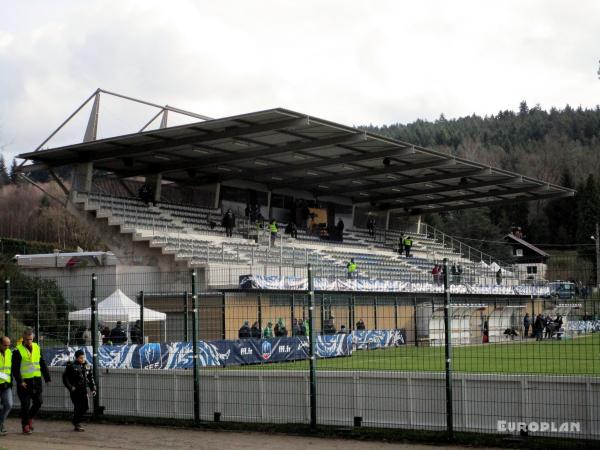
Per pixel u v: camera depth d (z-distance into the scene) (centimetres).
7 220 10944
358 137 4025
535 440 1355
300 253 4800
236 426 1634
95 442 1498
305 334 3131
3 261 3525
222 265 4022
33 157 4300
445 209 6838
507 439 1367
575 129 18600
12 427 1752
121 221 4222
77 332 2606
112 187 4669
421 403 1478
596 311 1750
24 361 1658
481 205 6650
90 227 4319
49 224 10075
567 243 11856
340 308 3644
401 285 4397
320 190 5850
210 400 1697
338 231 5856
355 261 5209
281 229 5503
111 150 4181
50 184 11362
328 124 3747
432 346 2641
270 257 4528
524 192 6034
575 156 16162
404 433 1470
